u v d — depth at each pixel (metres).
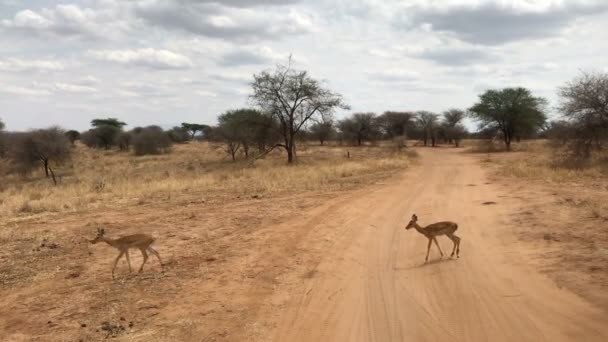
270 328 7.36
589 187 18.88
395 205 17.89
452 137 87.94
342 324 7.38
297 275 9.87
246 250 11.91
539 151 51.03
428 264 10.18
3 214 17.75
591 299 7.50
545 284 8.38
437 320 7.30
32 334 7.42
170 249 12.19
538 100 63.47
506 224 13.30
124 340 7.08
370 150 68.50
